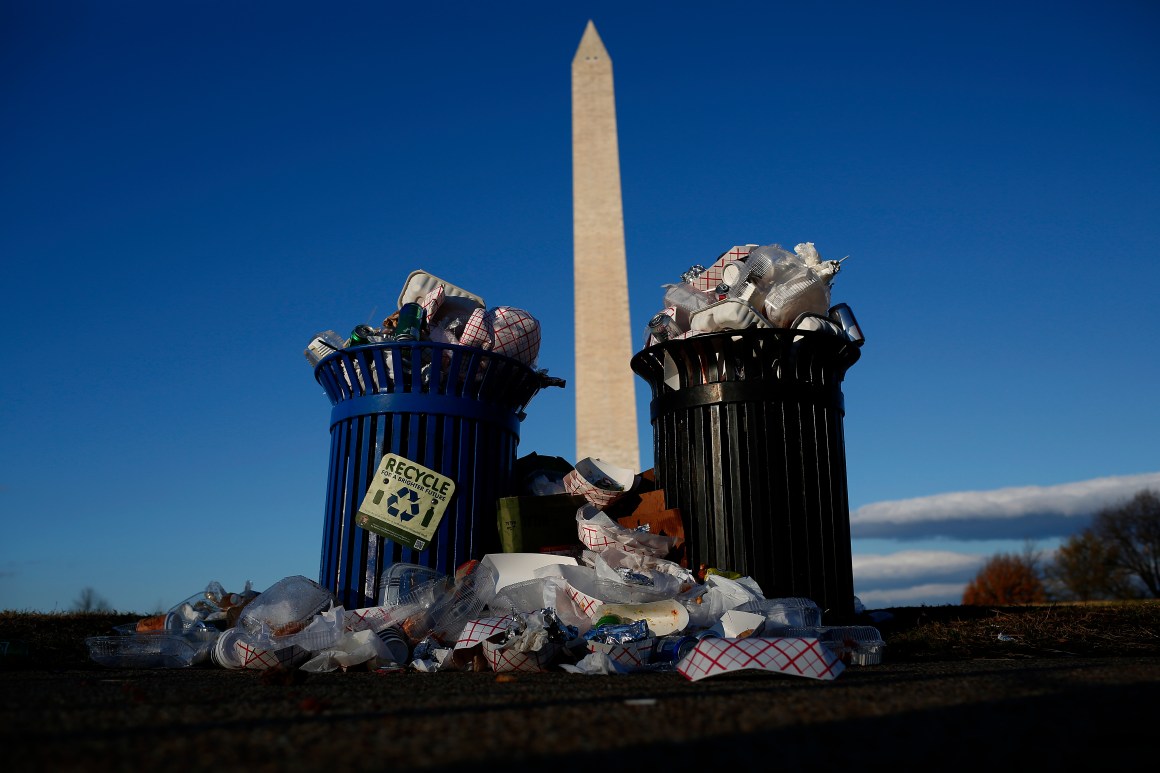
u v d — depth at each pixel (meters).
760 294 5.39
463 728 1.85
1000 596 45.69
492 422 5.36
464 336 5.39
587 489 5.07
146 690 2.76
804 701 2.30
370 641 3.98
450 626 4.45
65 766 1.46
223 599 5.01
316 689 2.82
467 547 5.12
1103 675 3.02
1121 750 1.72
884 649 4.33
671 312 5.53
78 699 2.43
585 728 1.86
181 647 4.52
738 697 2.41
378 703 2.32
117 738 1.72
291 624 4.34
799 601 4.31
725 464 4.85
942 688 2.62
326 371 5.52
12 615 6.00
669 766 1.52
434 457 5.14
